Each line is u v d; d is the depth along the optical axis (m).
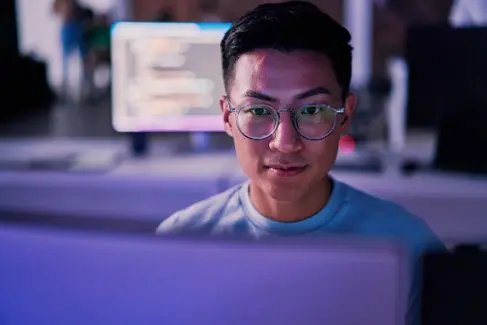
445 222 1.98
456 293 0.53
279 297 0.47
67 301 0.48
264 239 0.48
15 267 0.49
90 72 2.89
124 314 0.48
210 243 0.47
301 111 0.77
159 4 4.39
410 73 2.20
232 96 0.82
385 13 4.14
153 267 0.47
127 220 0.51
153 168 2.21
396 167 2.20
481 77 2.12
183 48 2.29
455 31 2.13
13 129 2.69
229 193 1.01
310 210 0.92
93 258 0.48
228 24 2.28
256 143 0.80
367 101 2.47
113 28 2.28
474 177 2.11
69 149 2.53
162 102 2.32
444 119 2.17
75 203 2.12
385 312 0.47
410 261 0.54
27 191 2.12
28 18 3.32
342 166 2.18
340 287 0.47
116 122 2.33
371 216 0.94
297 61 0.76
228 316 0.48
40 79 2.75
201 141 2.50
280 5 0.82
